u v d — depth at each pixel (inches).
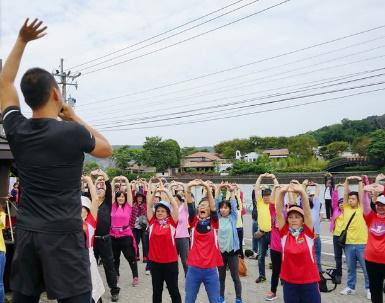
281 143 3097.9
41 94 82.4
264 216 349.4
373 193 247.0
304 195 198.7
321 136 2864.2
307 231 197.5
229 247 279.9
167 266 238.7
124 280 361.7
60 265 78.0
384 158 1519.4
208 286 227.6
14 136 82.4
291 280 197.2
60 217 79.3
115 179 353.1
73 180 82.0
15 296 81.1
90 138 84.0
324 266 411.5
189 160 2827.3
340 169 1626.5
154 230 240.7
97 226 290.8
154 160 2429.9
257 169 1665.8
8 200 287.9
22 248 79.4
